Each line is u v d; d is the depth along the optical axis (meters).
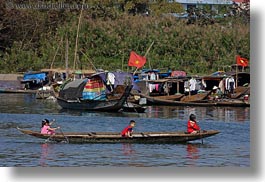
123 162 60.28
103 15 172.00
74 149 65.69
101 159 61.19
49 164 59.00
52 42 167.50
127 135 67.88
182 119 98.25
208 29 165.50
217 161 61.53
